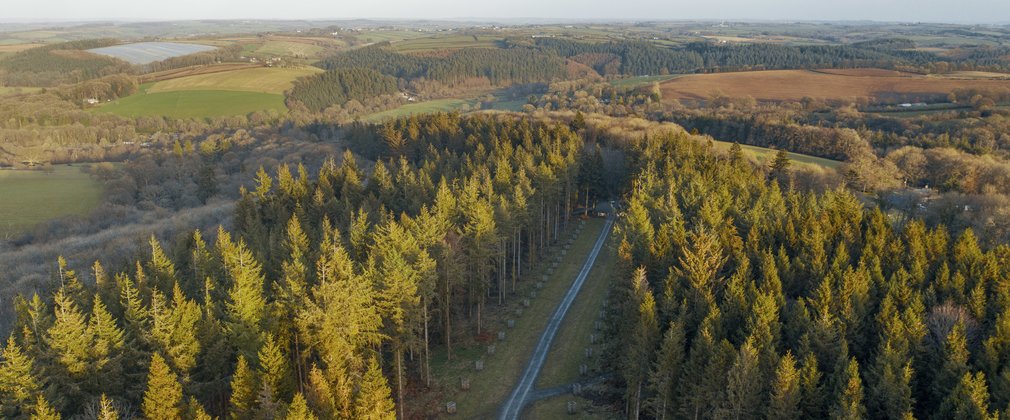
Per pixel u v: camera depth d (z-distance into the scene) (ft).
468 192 269.23
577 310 247.29
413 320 177.88
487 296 258.37
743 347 138.21
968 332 157.69
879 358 140.67
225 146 544.21
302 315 157.58
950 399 131.03
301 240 227.81
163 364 131.44
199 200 440.86
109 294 188.85
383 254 198.08
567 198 351.25
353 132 540.93
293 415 120.98
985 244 255.70
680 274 188.24
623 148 427.74
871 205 331.36
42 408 120.37
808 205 264.52
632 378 160.45
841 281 178.19
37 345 143.43
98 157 570.05
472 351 217.36
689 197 267.18
